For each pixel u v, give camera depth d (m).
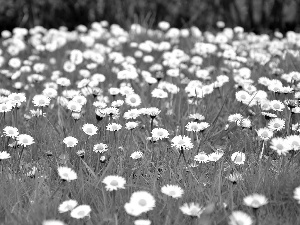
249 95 1.21
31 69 1.68
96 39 1.94
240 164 1.04
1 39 2.15
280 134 1.17
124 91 1.25
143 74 1.43
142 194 0.87
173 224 0.89
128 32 2.17
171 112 1.26
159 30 2.09
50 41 1.89
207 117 1.23
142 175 1.04
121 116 1.22
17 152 1.09
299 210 0.91
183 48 1.80
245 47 1.74
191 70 1.50
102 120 1.19
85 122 1.19
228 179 0.97
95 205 0.93
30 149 1.13
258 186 0.97
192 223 0.89
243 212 0.89
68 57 1.73
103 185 0.97
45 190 0.96
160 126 1.21
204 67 1.58
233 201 0.94
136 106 1.27
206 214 0.83
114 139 1.13
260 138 1.09
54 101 1.33
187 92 1.33
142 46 1.60
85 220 0.90
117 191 0.95
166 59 1.58
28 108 1.30
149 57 1.55
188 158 1.07
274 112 1.21
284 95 1.28
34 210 0.90
